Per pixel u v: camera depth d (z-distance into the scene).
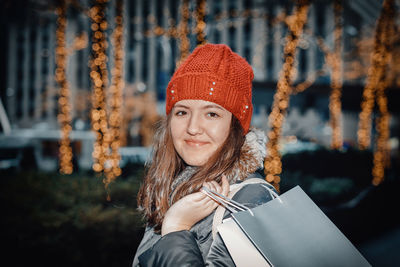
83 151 13.38
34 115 43.75
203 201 0.96
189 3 6.92
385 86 10.13
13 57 44.53
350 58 18.50
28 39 44.59
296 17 7.02
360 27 15.38
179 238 0.91
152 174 1.28
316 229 0.84
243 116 1.09
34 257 3.05
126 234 3.17
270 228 0.82
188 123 1.06
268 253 0.79
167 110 1.22
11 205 3.47
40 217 3.18
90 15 7.08
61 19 8.21
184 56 6.96
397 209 7.63
